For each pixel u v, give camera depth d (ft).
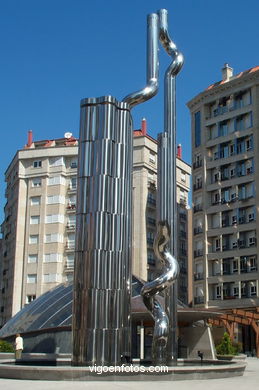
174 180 64.49
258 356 137.18
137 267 190.49
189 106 208.85
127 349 56.85
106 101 60.85
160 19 69.51
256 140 180.14
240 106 188.65
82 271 57.06
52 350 93.86
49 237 201.87
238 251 178.09
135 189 197.57
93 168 59.41
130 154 62.34
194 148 201.67
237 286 175.83
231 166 187.21
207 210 190.08
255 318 134.21
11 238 215.51
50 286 196.54
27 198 209.26
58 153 207.51
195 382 51.96
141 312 87.97
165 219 62.54
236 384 51.11
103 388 45.27
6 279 217.77
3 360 72.54
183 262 222.07
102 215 57.98
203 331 94.48
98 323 55.42
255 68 192.24
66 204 204.44
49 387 45.73
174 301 60.54
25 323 99.71
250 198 178.19
